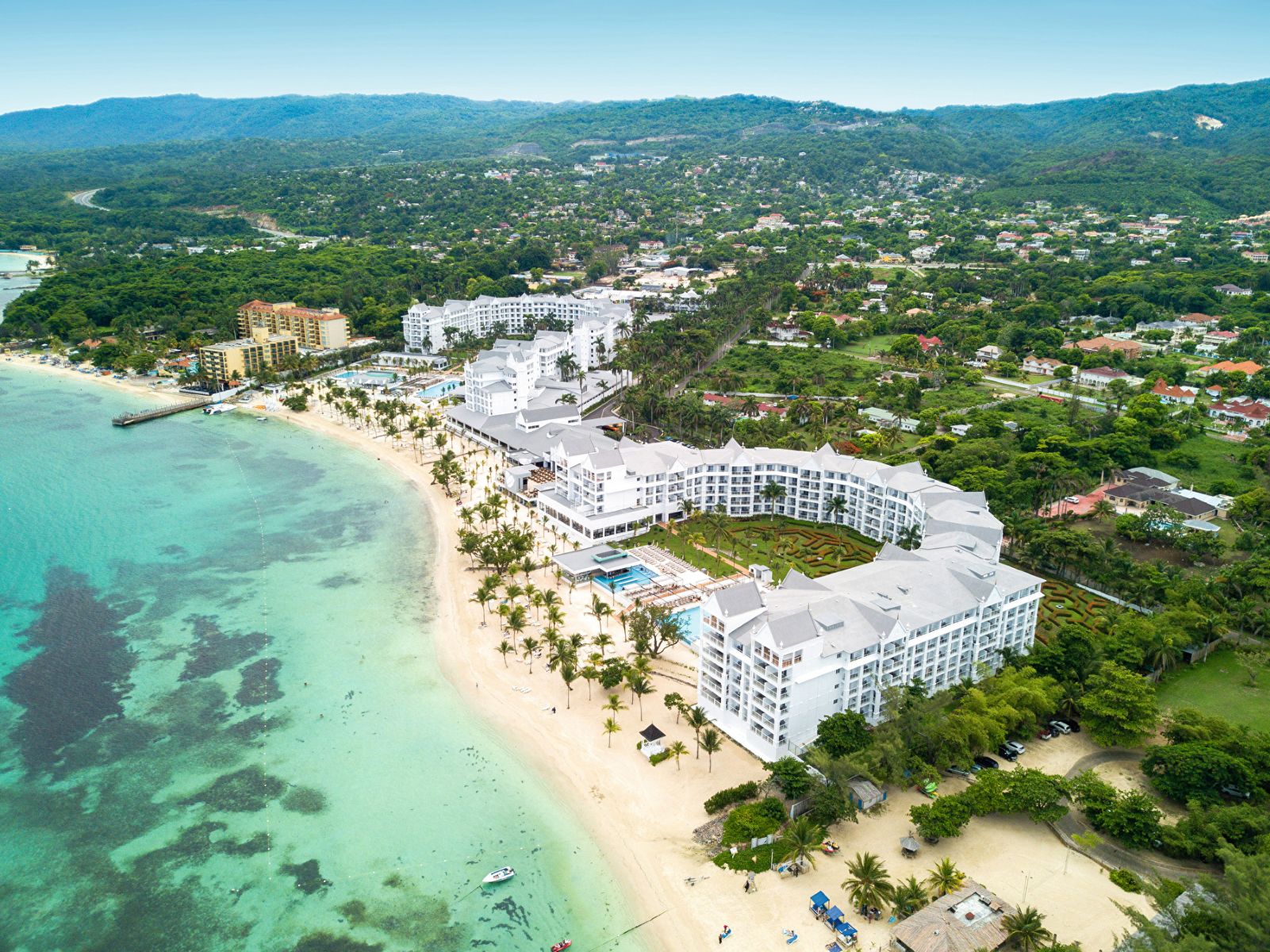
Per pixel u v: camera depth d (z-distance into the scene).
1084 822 145.88
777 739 157.88
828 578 187.12
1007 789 143.88
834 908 125.81
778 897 130.00
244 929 126.44
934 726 153.00
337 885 134.50
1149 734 163.38
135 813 150.62
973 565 190.62
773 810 143.00
